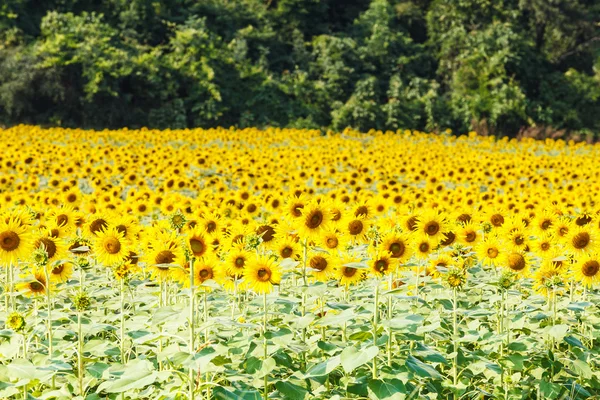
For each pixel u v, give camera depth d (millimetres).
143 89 42625
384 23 54094
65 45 41062
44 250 4566
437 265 6070
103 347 4598
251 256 4848
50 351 4492
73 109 41469
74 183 13516
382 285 5445
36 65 39531
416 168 17312
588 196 12367
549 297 5691
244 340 4574
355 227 5586
